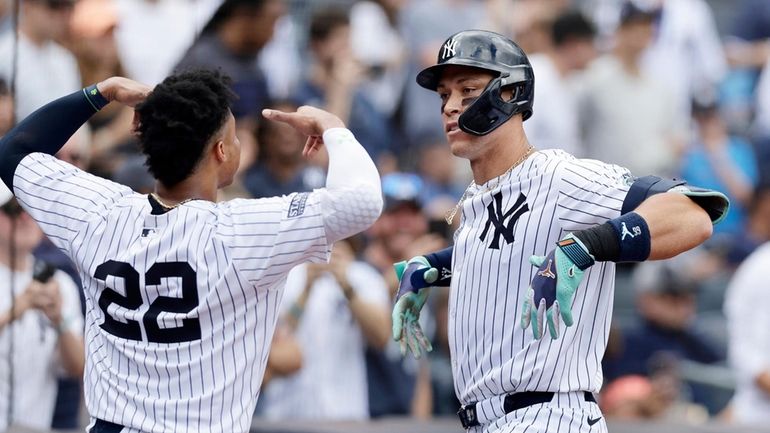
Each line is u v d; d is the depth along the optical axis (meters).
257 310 11.96
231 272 11.71
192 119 11.95
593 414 12.89
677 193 12.10
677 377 27.41
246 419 12.00
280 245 11.79
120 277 11.89
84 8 22.69
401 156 27.86
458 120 12.97
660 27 32.41
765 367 26.41
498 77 12.89
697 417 26.91
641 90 30.78
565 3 31.12
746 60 35.28
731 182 33.03
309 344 22.53
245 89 24.44
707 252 32.19
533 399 12.77
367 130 27.19
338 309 22.67
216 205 12.20
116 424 11.83
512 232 12.85
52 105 12.98
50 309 20.16
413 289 14.09
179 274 11.76
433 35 29.48
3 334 19.72
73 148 21.06
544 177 12.80
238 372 11.85
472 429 13.43
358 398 22.80
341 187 11.95
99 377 12.02
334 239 12.01
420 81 13.44
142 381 11.80
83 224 12.29
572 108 29.95
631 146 30.56
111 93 13.07
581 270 11.70
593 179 12.59
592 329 12.90
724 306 30.36
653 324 28.31
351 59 27.02
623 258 11.84
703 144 32.88
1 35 21.33
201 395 11.71
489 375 12.95
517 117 13.23
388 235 23.72
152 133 11.95
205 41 24.41
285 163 24.02
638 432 23.02
